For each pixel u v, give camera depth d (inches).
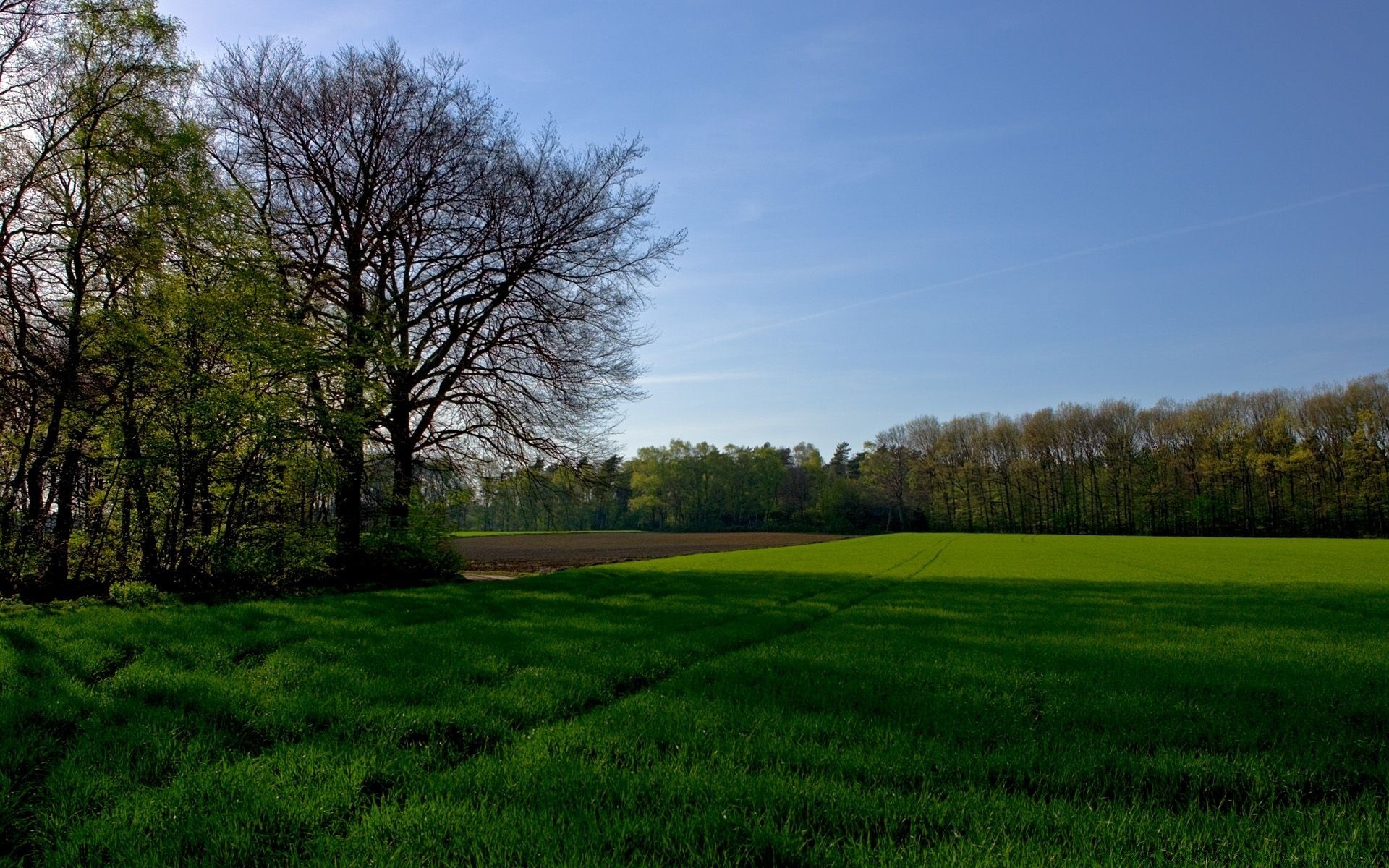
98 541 636.1
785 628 497.4
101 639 372.2
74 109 609.9
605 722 244.7
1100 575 1205.7
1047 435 4456.2
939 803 177.6
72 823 165.5
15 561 553.6
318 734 228.4
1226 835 159.9
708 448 5383.9
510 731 236.2
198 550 641.6
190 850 154.6
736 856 151.2
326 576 759.7
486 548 2571.4
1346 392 3336.6
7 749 206.4
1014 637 455.8
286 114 808.3
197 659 335.6
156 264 634.8
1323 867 145.6
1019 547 2532.0
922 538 3526.1
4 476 607.8
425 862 146.5
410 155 850.1
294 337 653.3
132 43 631.8
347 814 173.2
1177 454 3961.6
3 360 596.7
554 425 919.0
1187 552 2117.4
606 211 927.7
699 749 218.1
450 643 386.3
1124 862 146.3
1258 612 611.2
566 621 489.1
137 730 225.8
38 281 602.9
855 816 169.6
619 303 931.3
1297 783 195.3
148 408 618.8
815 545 2817.4
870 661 358.0
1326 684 311.1
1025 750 217.6
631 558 1820.9
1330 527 3420.3
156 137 632.4
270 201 820.0
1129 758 210.5
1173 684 311.9
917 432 5073.8
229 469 643.5
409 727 236.4
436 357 871.7
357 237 836.6
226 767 198.7
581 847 151.7
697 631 463.2
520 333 898.1
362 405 740.7
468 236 863.1
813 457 5487.2
